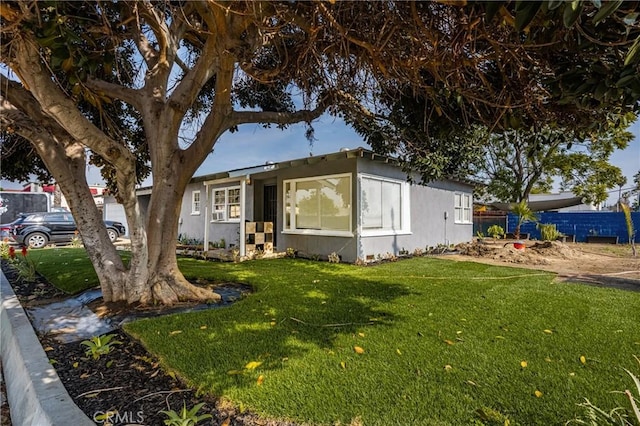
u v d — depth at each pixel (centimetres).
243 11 309
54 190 2122
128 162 447
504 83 304
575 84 213
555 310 449
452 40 274
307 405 230
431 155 508
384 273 747
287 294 541
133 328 380
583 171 1750
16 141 607
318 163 1010
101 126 579
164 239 506
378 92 450
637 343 334
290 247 1087
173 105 482
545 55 250
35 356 304
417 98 399
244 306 470
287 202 1105
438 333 364
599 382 259
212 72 504
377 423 211
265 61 518
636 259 1034
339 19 311
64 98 373
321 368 282
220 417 221
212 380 262
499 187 1978
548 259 1000
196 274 723
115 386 263
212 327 383
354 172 927
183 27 523
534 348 324
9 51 312
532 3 131
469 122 393
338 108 571
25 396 252
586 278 694
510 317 420
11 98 445
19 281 684
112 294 498
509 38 249
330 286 604
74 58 261
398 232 1060
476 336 355
